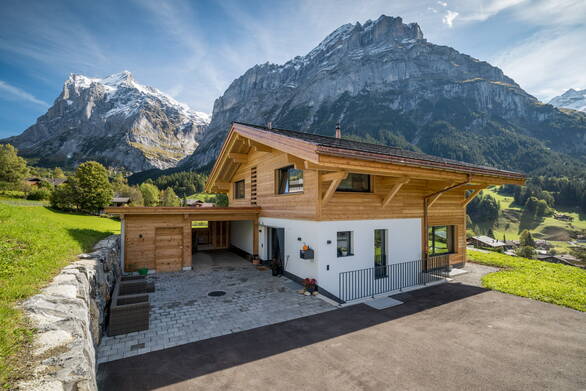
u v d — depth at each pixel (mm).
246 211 12625
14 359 2764
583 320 6551
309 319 6672
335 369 4621
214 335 5828
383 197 9977
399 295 8438
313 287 8508
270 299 8070
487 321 6527
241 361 4855
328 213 8734
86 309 4387
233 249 16641
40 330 3303
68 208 37562
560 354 5070
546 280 9688
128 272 11000
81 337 3342
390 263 10133
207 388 4133
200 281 9969
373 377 4395
